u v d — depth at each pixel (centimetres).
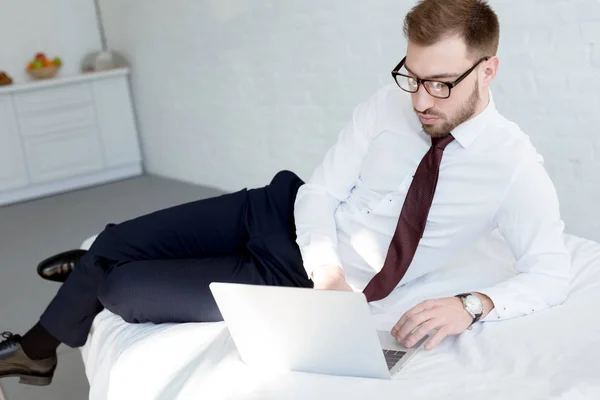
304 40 352
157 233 179
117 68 504
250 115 406
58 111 483
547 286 140
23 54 511
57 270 211
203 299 155
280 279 167
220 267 165
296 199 173
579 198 256
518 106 266
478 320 135
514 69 263
